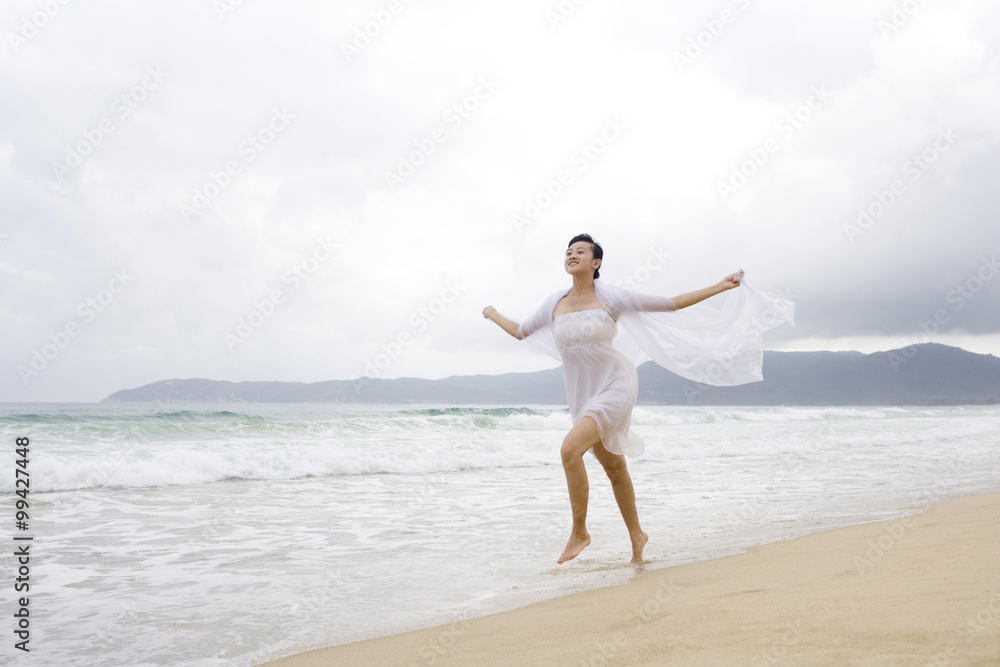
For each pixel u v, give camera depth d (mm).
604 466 3689
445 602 2984
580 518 3439
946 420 25844
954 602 1809
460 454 10492
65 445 11523
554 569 3605
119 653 2418
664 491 6957
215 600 3121
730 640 1713
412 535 4758
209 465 8281
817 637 1631
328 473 8977
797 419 27562
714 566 3162
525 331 4172
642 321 3838
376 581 3445
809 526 4598
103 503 6348
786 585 2396
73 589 3350
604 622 2150
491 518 5480
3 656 2393
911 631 1572
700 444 13500
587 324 3641
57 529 5066
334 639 2490
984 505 4621
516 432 16391
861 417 30422
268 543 4508
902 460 10430
